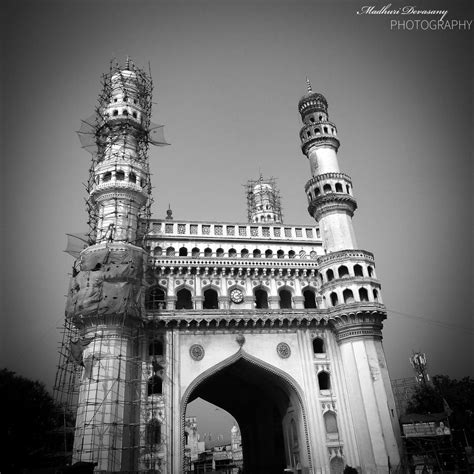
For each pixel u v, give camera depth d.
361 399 31.62
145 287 32.19
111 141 38.16
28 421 34.59
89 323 29.56
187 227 37.19
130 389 29.34
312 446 30.92
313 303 38.38
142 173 37.72
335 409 32.50
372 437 30.19
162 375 30.81
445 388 42.12
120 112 39.94
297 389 32.66
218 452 79.50
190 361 31.78
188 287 34.66
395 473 28.91
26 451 34.44
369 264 36.53
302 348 34.16
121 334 29.55
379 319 34.44
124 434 27.45
